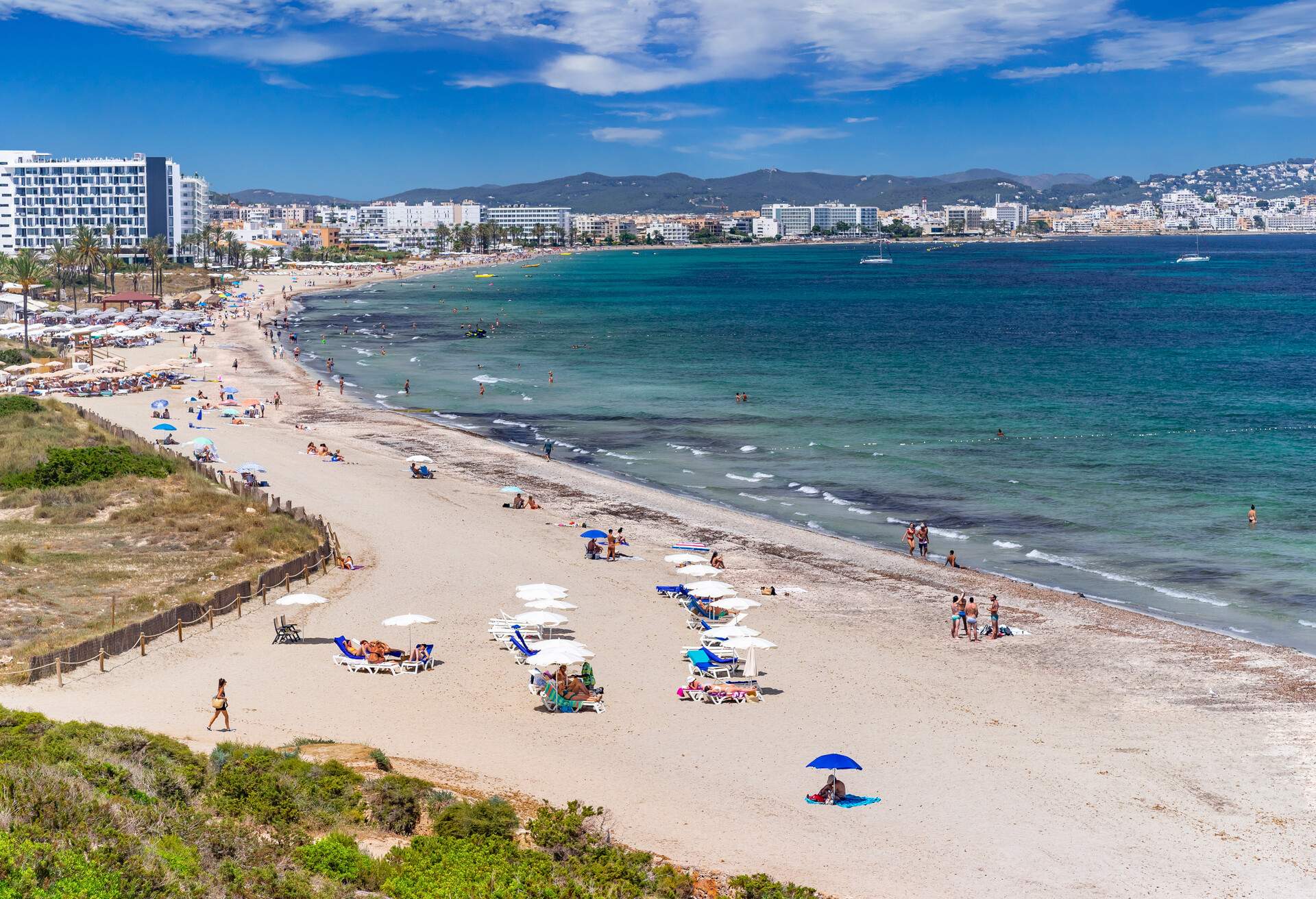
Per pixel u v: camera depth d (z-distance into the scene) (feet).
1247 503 232.73
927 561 196.85
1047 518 225.15
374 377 439.63
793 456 288.71
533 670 140.05
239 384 408.05
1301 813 104.88
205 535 193.16
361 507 227.20
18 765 84.89
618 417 349.82
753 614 165.78
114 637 138.92
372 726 120.57
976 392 392.06
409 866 79.92
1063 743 120.67
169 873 69.87
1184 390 390.01
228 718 117.08
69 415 305.12
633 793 106.22
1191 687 137.90
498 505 232.73
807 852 95.61
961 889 90.48
